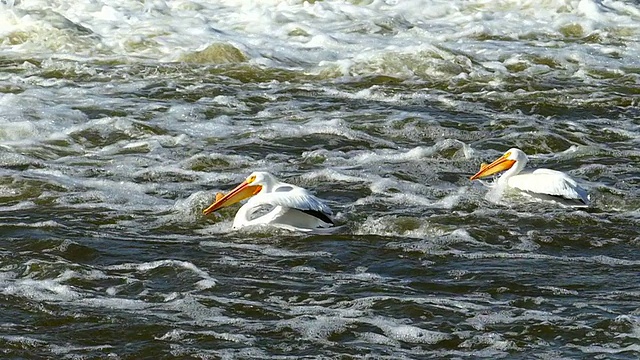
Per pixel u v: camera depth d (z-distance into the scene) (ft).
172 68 74.08
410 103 67.31
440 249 40.52
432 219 43.86
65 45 78.89
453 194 48.16
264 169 52.54
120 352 31.04
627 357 30.99
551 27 90.12
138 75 72.54
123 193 47.73
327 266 38.70
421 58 76.95
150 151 55.72
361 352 31.19
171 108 63.87
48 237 40.83
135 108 63.87
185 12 90.94
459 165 53.88
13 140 56.70
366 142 58.23
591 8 94.07
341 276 37.65
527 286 36.68
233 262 38.91
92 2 91.20
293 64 77.36
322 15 90.94
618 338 32.32
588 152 56.65
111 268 38.06
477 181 50.88
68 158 54.13
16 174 49.01
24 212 44.50
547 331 32.78
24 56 76.07
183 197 47.67
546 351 31.45
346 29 87.51
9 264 37.88
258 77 73.51
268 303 34.96
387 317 33.83
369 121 62.03
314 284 36.78
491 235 42.09
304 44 82.53
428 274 37.86
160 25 84.64
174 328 32.63
